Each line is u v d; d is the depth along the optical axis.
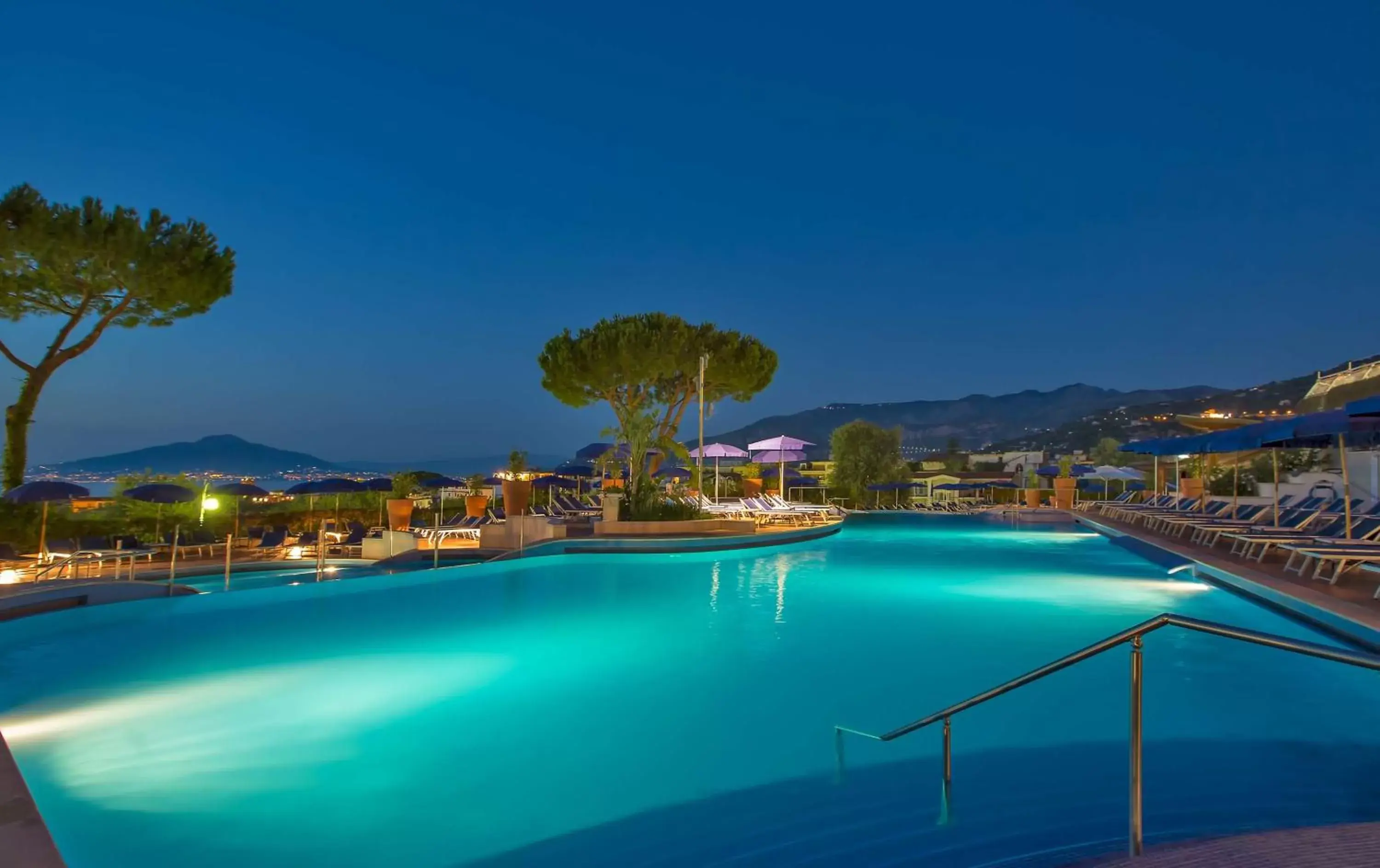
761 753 4.40
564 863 3.21
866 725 4.86
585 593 9.73
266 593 8.56
